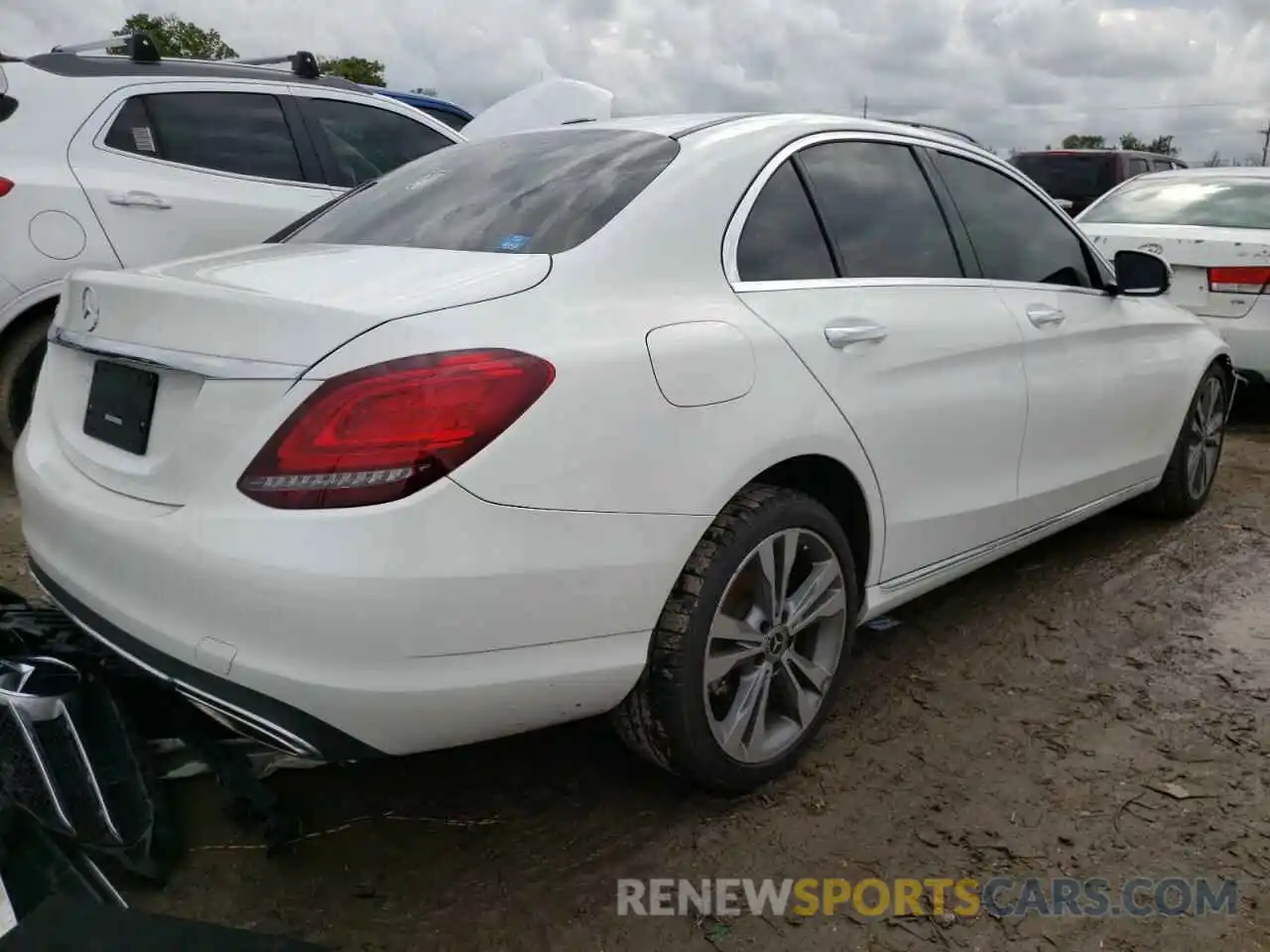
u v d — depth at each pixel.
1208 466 5.07
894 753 2.97
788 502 2.57
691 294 2.50
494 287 2.22
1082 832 2.64
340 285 2.23
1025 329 3.48
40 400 2.72
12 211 4.57
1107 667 3.52
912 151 3.35
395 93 8.84
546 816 2.65
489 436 2.02
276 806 2.43
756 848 2.55
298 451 1.96
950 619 3.87
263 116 5.43
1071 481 3.85
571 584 2.15
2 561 3.96
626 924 2.30
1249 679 3.46
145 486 2.19
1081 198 13.07
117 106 4.96
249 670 1.98
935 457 3.08
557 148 3.00
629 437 2.21
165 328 2.21
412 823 2.61
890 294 3.02
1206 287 6.61
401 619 1.95
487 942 2.24
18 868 1.82
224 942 1.65
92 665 2.42
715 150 2.76
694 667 2.42
